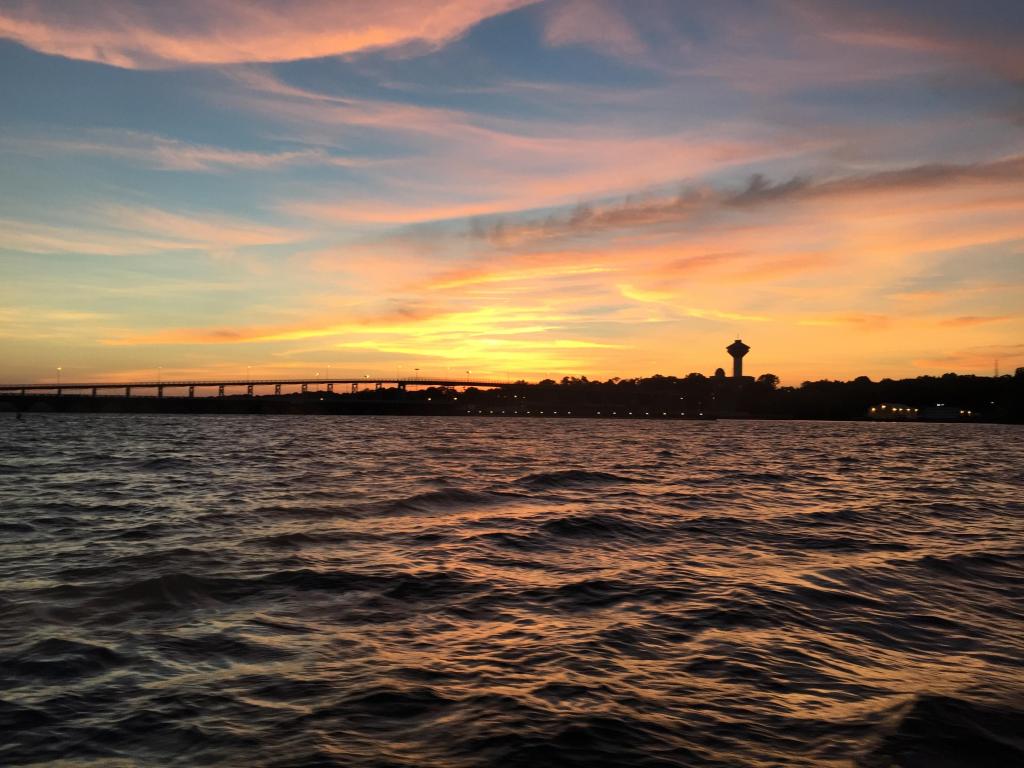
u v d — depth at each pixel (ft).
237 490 97.71
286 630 36.45
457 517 75.61
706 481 125.49
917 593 45.83
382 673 30.58
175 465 144.25
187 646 33.81
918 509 89.45
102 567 48.96
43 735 24.64
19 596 41.73
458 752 23.52
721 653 33.53
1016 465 193.36
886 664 32.55
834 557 56.75
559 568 51.49
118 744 24.07
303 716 26.22
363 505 82.79
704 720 26.17
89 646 33.58
